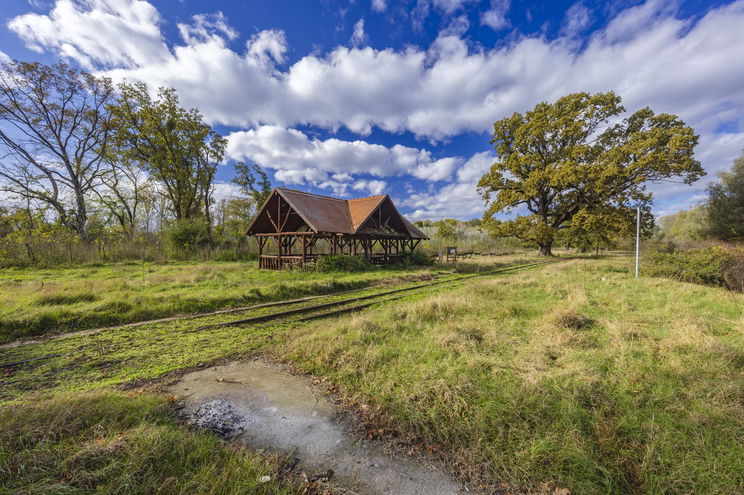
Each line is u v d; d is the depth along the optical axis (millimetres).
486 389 3381
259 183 32438
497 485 2250
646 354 4344
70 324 6465
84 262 18797
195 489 2121
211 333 6105
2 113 21656
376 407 3258
